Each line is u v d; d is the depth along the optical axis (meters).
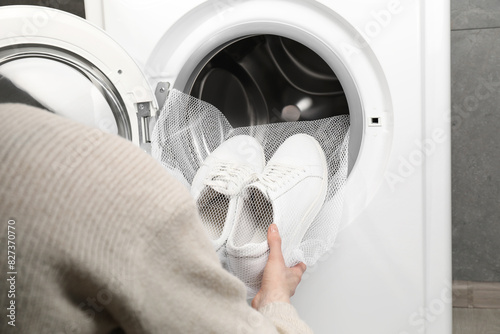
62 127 0.26
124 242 0.26
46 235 0.24
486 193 1.24
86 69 0.77
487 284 1.27
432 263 0.80
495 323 1.22
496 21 1.14
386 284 0.82
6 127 0.25
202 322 0.30
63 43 0.75
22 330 0.25
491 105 1.19
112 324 0.29
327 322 0.84
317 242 0.83
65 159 0.25
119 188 0.26
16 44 0.72
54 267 0.25
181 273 0.28
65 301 0.26
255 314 0.35
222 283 0.30
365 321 0.83
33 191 0.24
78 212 0.25
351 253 0.82
